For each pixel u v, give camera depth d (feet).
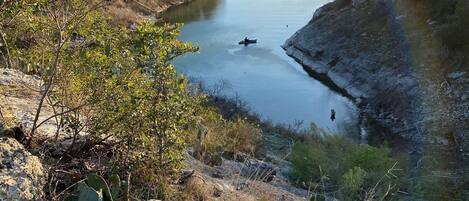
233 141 32.45
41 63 16.87
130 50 14.98
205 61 98.89
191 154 25.11
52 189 13.96
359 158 29.99
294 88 86.38
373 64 86.63
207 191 18.12
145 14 139.54
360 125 69.46
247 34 121.29
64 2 15.69
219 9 154.10
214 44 112.27
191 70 92.79
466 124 60.08
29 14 16.44
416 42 86.02
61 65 15.93
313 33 108.78
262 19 136.67
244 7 154.20
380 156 30.63
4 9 16.17
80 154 16.19
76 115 17.03
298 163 29.12
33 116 19.97
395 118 69.10
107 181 14.90
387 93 75.82
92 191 11.34
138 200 14.89
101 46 15.39
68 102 16.31
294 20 134.31
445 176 41.50
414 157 54.65
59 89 16.44
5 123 15.79
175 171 16.65
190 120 16.24
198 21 138.00
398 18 95.91
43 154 15.15
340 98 81.87
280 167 32.55
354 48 95.35
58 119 20.35
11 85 24.09
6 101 21.24
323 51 100.37
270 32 123.13
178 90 15.29
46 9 16.38
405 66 80.74
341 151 33.42
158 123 15.20
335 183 28.14
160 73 14.90
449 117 63.05
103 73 15.14
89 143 16.35
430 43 83.56
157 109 15.02
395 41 90.33
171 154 15.88
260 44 112.57
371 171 28.37
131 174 15.80
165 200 15.88
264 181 24.63
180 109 15.38
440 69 75.87
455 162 50.29
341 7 116.16
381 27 97.30
